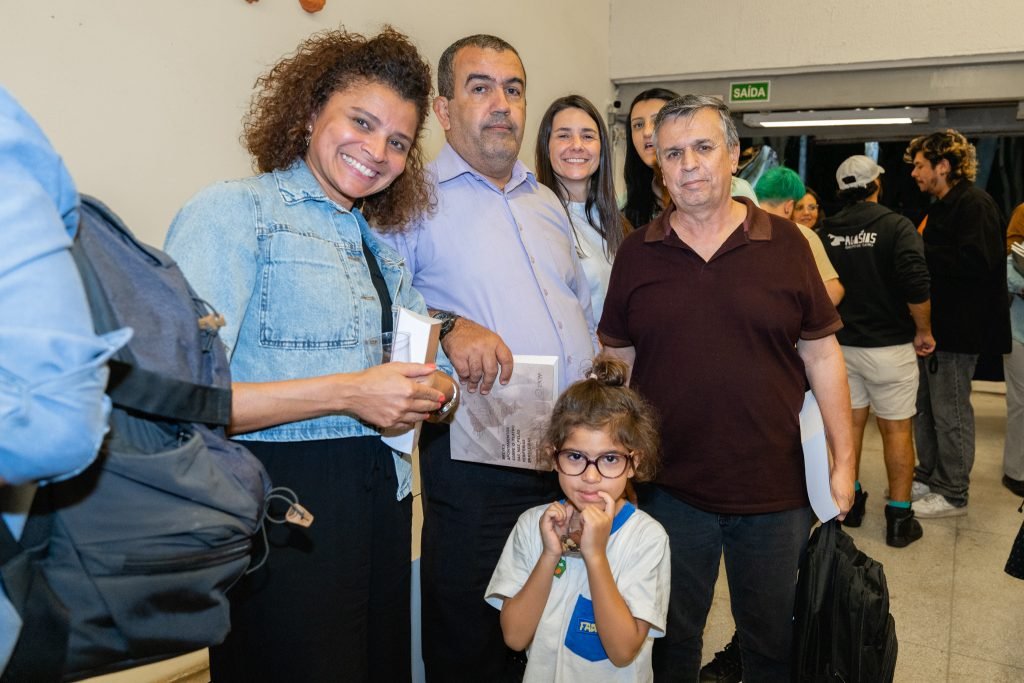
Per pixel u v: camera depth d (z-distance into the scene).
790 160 5.23
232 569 1.00
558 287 2.03
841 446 1.85
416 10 2.99
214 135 2.13
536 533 1.59
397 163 1.39
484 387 1.72
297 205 1.33
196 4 2.04
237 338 1.22
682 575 1.88
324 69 1.34
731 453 1.78
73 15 1.73
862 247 3.29
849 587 1.68
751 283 1.75
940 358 3.63
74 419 0.73
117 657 0.95
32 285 0.73
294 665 1.32
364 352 1.34
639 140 2.74
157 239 1.98
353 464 1.37
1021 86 4.22
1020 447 3.91
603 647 1.46
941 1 4.25
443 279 1.93
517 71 1.95
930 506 3.68
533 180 2.15
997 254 3.45
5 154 0.77
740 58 4.76
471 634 1.97
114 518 0.92
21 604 0.85
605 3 4.96
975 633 2.62
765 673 1.91
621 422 1.52
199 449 0.97
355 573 1.38
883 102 4.54
